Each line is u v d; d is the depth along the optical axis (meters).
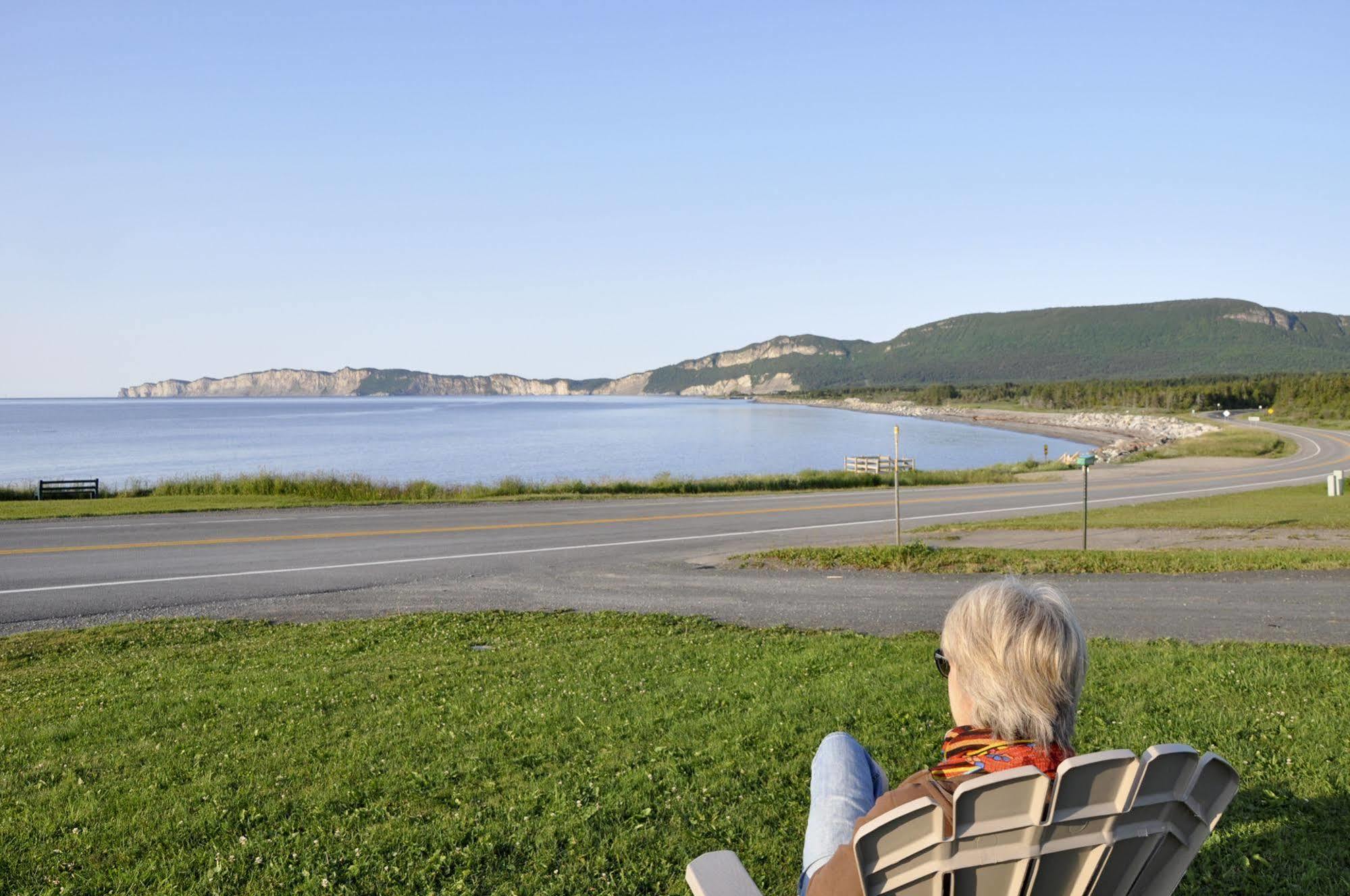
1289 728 6.11
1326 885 3.98
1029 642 2.09
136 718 7.62
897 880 1.96
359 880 4.34
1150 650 9.12
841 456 84.75
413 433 132.00
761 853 4.50
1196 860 4.23
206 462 77.12
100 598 15.21
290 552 20.22
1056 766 2.09
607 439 116.38
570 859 4.50
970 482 46.47
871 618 12.42
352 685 8.59
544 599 14.66
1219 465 55.31
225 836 4.90
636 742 6.31
